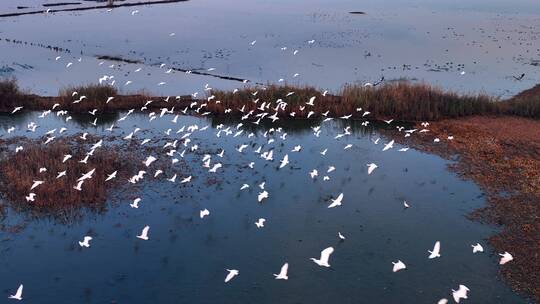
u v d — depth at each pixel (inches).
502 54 2615.7
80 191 1111.0
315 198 1135.0
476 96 1780.3
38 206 1056.2
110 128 1590.8
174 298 804.0
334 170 1286.9
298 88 1819.6
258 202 1111.6
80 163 1232.8
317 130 1594.5
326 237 976.9
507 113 1689.2
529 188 1168.8
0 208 1043.3
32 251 916.6
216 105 1738.4
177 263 892.0
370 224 1024.9
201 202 1107.3
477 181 1216.8
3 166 1219.2
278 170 1283.2
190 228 1003.3
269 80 2144.4
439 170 1286.9
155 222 1022.4
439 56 2588.6
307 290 824.3
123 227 1000.9
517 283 839.1
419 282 844.0
